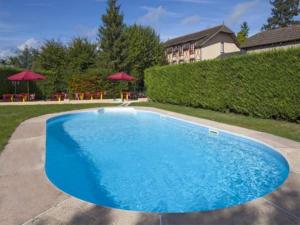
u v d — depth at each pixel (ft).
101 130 43.50
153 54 140.67
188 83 62.75
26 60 225.97
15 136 31.01
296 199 14.90
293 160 22.15
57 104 71.61
